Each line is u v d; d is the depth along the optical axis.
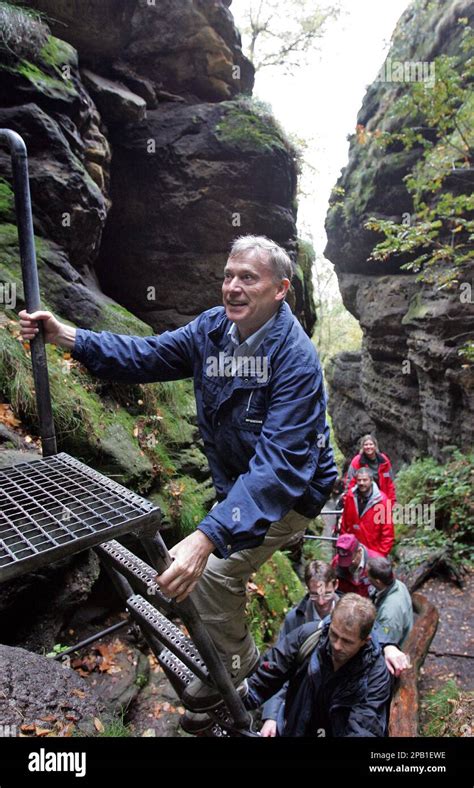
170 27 6.21
